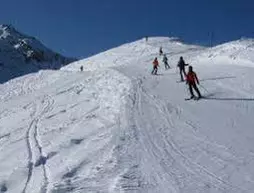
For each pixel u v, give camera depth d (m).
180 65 29.00
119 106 21.27
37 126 21.52
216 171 12.47
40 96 32.06
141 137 15.95
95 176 12.32
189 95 23.98
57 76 43.25
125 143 15.20
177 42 74.12
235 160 13.41
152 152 14.21
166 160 13.42
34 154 15.88
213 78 28.38
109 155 13.99
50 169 13.93
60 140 17.28
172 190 11.10
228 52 37.53
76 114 22.47
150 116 19.19
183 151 14.34
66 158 14.80
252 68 30.56
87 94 27.47
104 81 30.52
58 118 22.58
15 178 13.60
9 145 18.39
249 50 36.25
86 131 17.98
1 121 26.55
